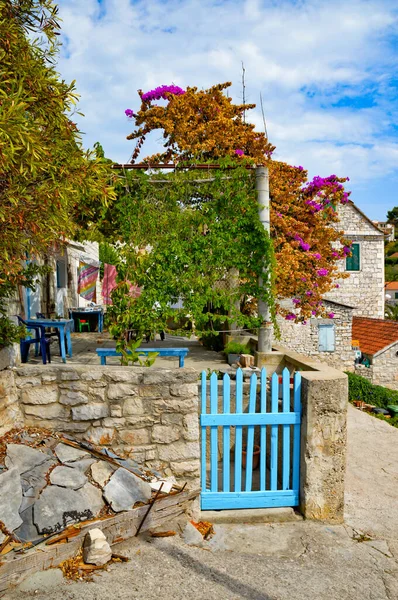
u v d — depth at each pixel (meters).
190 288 7.02
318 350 18.64
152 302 6.89
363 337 20.72
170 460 4.32
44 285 9.83
